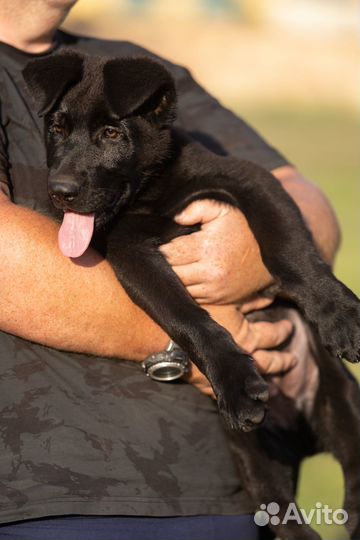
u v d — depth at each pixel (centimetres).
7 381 481
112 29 6594
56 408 482
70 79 568
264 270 561
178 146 609
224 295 545
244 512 537
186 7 8325
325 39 6725
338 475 898
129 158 586
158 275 525
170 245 543
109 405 492
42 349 489
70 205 546
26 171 540
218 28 6744
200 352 507
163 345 514
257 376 495
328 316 534
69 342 486
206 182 586
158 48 6116
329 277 545
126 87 559
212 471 518
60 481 470
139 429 495
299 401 641
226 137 675
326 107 4962
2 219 485
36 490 467
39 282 478
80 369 493
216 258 541
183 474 503
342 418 634
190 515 501
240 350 511
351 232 2047
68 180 543
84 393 489
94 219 558
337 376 636
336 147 3559
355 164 3119
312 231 633
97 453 480
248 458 577
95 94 578
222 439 534
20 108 550
